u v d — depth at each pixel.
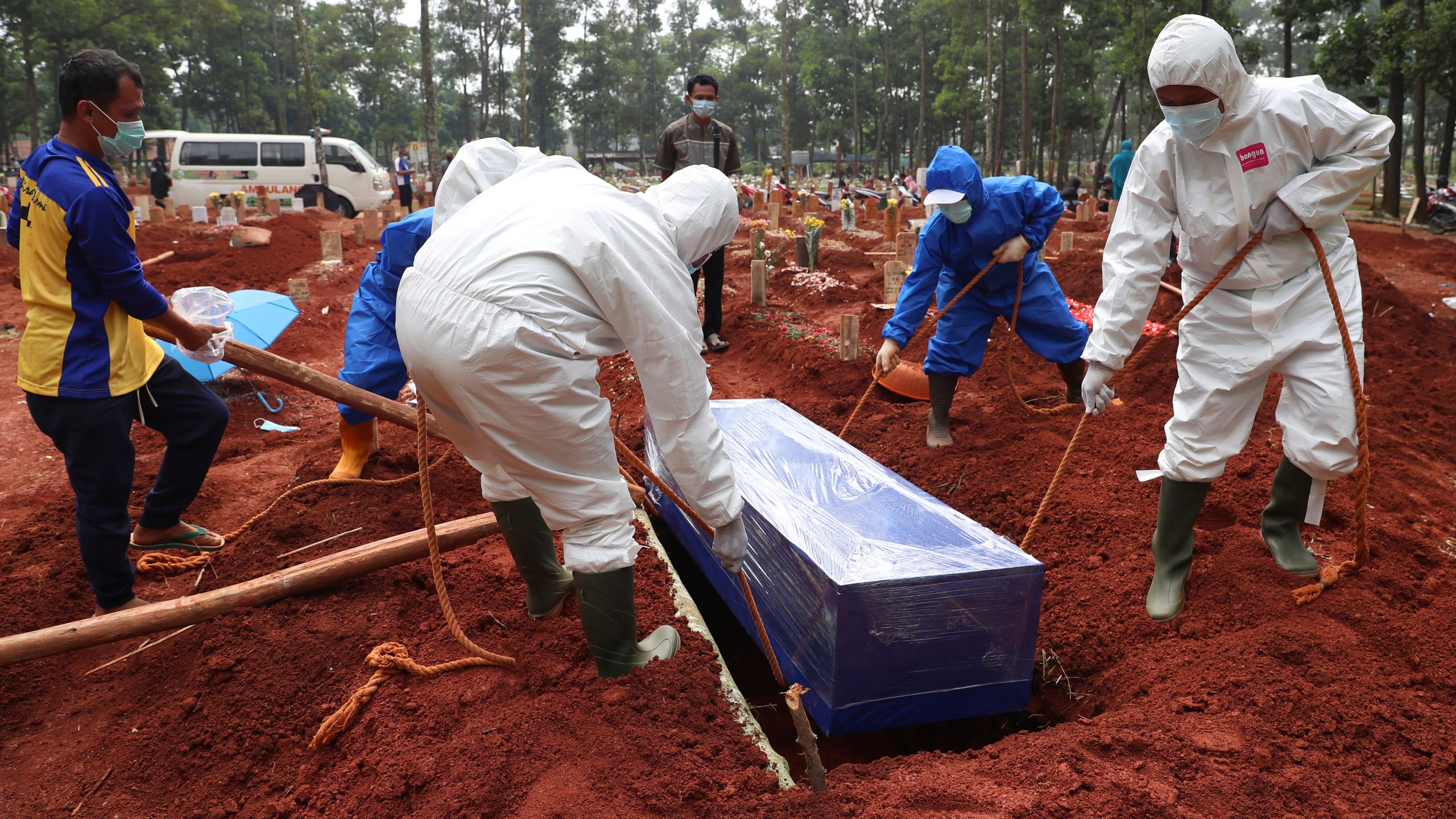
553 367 2.53
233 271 12.77
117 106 3.29
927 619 2.96
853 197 29.80
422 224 4.68
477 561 4.01
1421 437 6.05
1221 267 3.43
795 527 3.31
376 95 78.94
